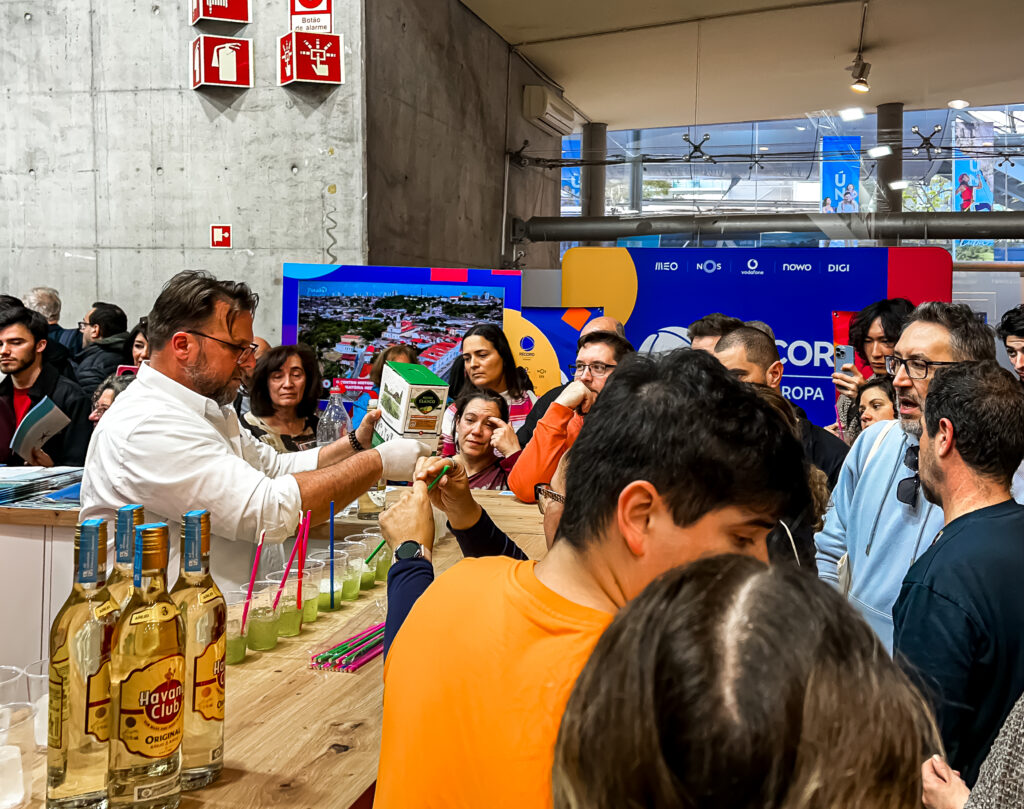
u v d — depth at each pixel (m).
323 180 5.39
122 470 1.89
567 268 5.23
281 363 3.39
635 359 0.76
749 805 0.38
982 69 7.11
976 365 1.46
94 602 0.95
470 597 0.77
